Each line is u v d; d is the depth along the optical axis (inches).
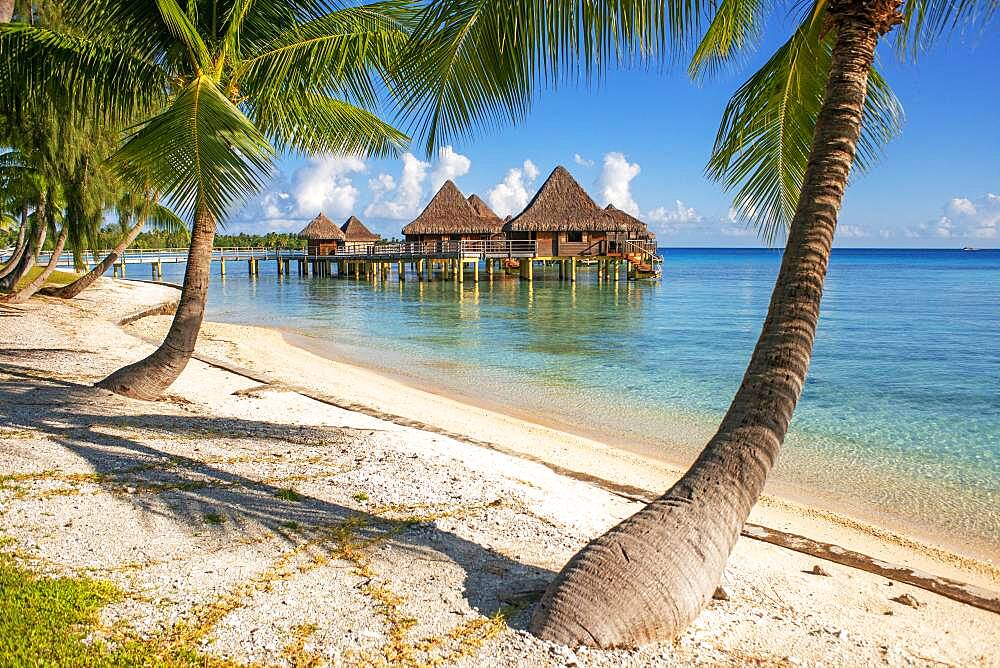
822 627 154.9
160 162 217.6
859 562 199.9
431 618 136.5
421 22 154.3
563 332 802.2
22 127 491.8
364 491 212.2
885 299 1337.4
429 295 1400.1
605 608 130.3
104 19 277.1
